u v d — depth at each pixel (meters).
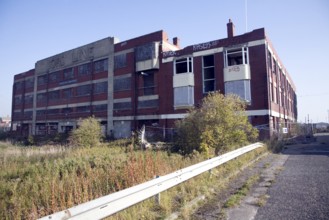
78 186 6.81
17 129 63.66
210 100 15.99
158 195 6.09
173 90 34.09
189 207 5.77
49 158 16.50
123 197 5.02
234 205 6.02
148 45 36.91
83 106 46.06
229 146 14.97
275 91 32.94
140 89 37.88
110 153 17.00
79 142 25.22
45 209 5.75
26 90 62.16
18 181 8.92
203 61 32.44
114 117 40.31
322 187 7.39
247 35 29.19
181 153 15.52
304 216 5.23
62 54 51.97
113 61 41.88
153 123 36.19
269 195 6.77
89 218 4.28
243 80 28.47
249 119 27.89
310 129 41.00
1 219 5.44
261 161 12.80
